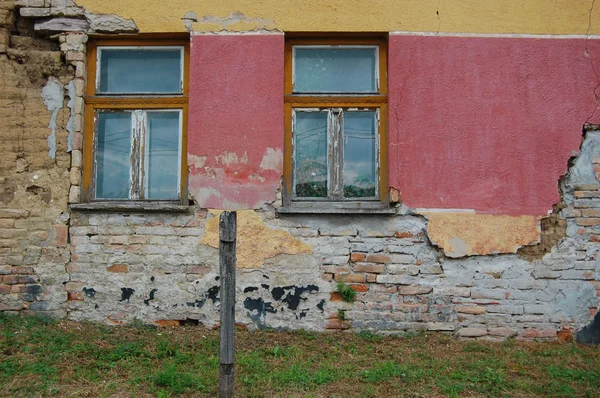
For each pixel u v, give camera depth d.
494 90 6.11
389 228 6.03
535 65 6.15
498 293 5.97
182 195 6.17
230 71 6.13
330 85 6.33
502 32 6.17
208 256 5.99
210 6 6.17
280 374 4.85
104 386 4.61
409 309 5.95
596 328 5.96
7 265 5.97
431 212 6.00
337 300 5.97
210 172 6.06
